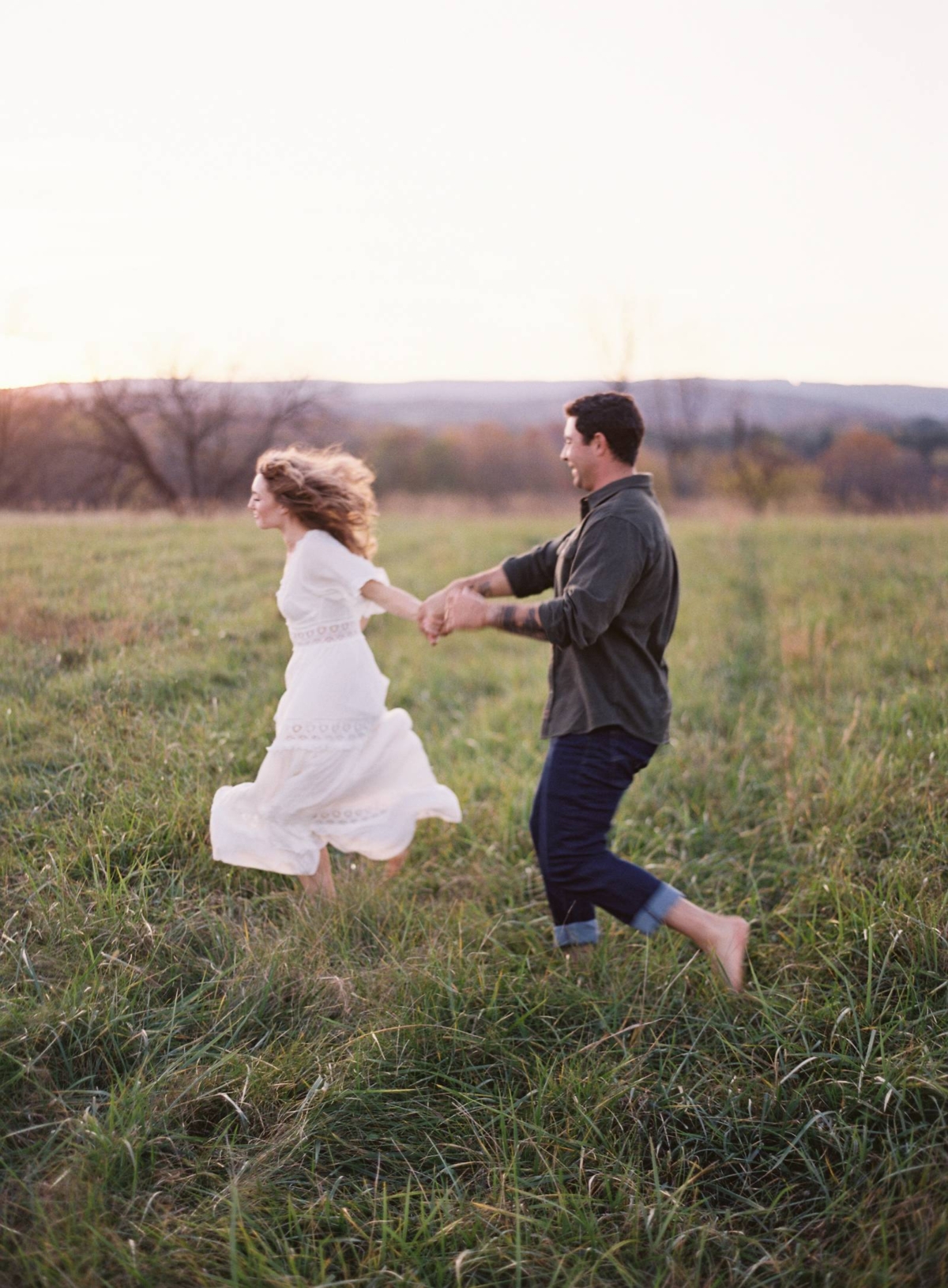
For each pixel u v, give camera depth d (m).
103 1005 2.56
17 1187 2.07
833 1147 2.36
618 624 3.01
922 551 9.55
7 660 4.71
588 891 3.06
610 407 3.07
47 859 3.21
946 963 2.86
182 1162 2.21
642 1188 2.27
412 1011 2.71
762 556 10.47
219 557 7.88
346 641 3.45
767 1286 1.99
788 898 3.54
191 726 4.21
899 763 4.09
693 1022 2.79
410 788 3.60
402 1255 2.01
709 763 4.68
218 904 3.27
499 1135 2.41
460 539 12.19
